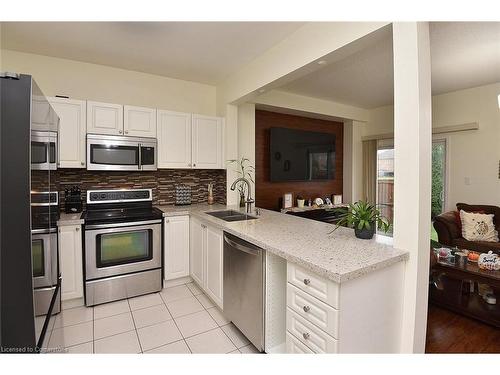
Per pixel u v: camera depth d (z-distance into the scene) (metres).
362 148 5.29
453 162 4.18
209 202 3.53
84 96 2.94
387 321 1.47
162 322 2.27
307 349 1.42
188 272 3.02
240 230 2.06
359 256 1.44
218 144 3.41
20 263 1.06
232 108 3.44
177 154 3.15
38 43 2.49
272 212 2.99
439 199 4.38
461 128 4.01
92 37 2.37
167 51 2.64
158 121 3.04
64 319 2.29
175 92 3.43
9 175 1.04
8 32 2.29
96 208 2.88
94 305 2.52
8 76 1.04
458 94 4.08
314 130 4.95
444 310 2.49
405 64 1.47
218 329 2.18
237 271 2.04
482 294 2.61
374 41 1.73
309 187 4.91
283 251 1.53
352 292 1.29
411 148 1.47
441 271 2.44
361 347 1.35
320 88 3.88
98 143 2.67
